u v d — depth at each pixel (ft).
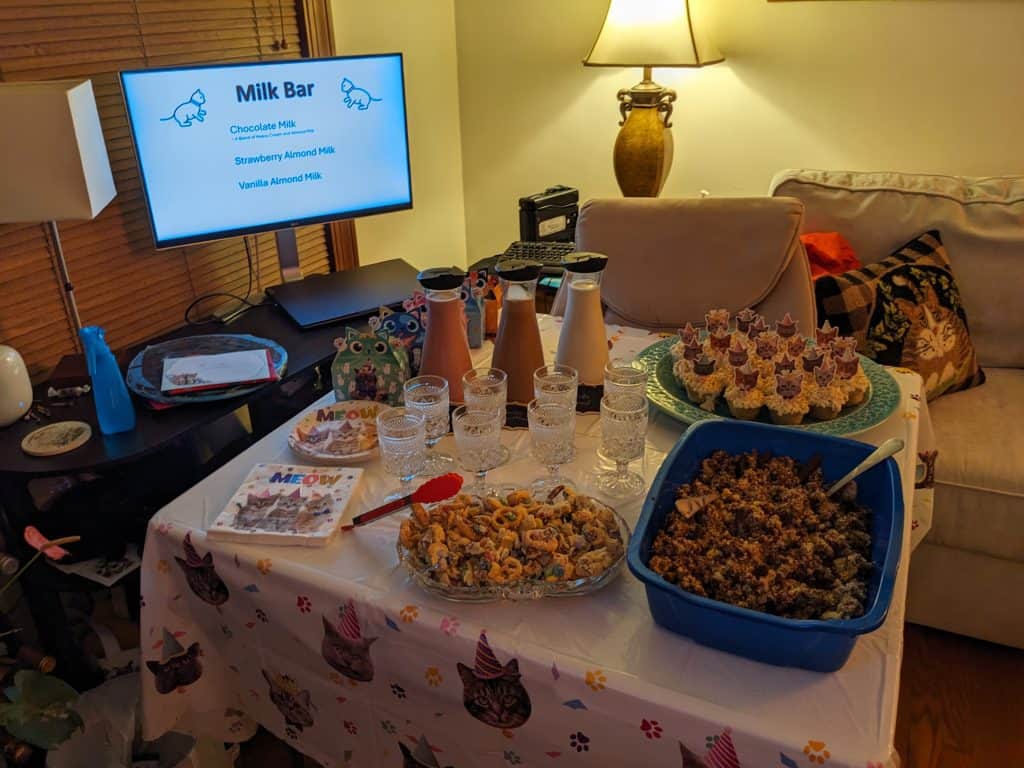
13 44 5.27
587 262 4.33
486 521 3.26
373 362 4.44
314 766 5.03
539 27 9.48
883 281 6.53
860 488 3.41
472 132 10.33
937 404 6.52
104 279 6.19
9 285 5.53
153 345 5.63
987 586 5.82
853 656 2.78
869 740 2.47
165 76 5.71
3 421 4.72
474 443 3.67
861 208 7.22
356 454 4.02
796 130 8.74
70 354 5.75
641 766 2.85
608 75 9.37
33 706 3.82
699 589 2.83
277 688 3.77
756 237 5.77
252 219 6.52
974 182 7.26
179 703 3.92
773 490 3.39
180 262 6.81
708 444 3.69
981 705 5.53
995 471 5.59
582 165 9.95
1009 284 6.88
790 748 2.48
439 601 3.09
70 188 4.75
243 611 3.57
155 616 3.72
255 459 4.14
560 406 3.76
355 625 3.19
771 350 4.43
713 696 2.65
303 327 6.07
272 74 6.20
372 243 9.12
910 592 6.07
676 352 4.70
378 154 7.02
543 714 2.94
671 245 5.93
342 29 8.07
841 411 4.21
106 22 5.84
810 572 2.96
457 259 10.86
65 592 5.39
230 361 5.21
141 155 5.78
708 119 9.10
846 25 8.14
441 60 9.73
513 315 4.25
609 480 3.83
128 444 4.51
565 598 3.09
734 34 8.62
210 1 6.63
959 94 7.95
